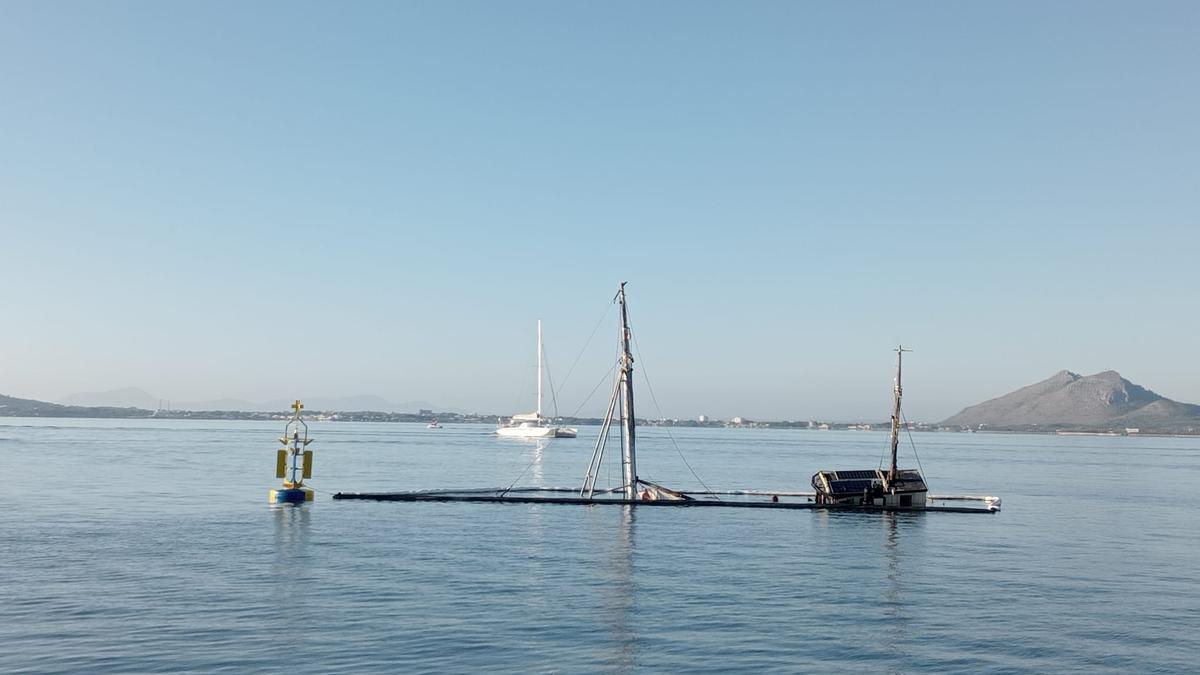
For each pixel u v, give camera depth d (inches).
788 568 1956.2
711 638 1307.8
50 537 2192.4
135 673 1074.7
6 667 1091.3
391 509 2945.4
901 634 1362.0
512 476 5147.6
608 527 2608.3
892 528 2780.5
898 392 3348.9
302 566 1828.2
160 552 1980.8
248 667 1106.7
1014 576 1921.8
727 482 4977.9
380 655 1173.1
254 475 4441.4
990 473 6560.0
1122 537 2694.4
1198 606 1628.9
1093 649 1300.4
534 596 1578.5
